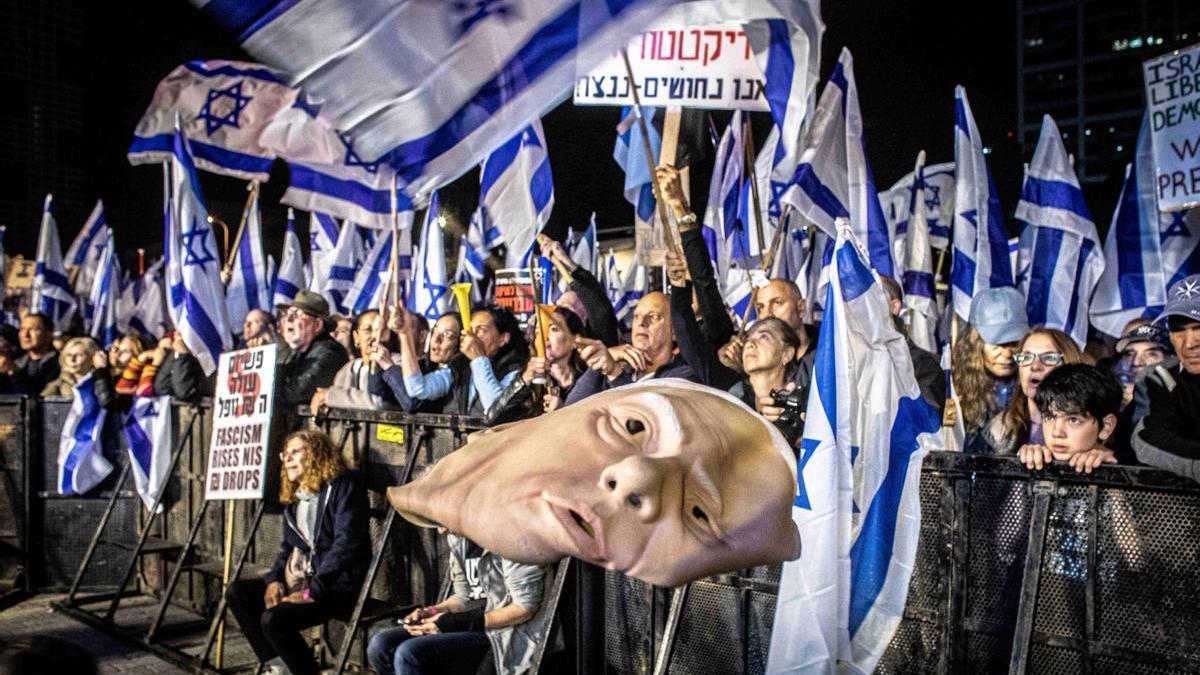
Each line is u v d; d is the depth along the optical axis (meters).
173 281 6.86
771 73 4.18
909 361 2.96
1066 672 2.87
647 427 2.51
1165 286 5.95
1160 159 4.88
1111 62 74.62
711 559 2.40
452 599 4.34
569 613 3.83
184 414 7.13
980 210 5.83
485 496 2.46
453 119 2.37
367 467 5.43
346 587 5.03
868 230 4.92
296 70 2.32
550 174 5.64
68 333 10.88
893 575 2.84
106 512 7.20
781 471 2.56
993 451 3.81
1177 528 2.69
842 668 2.72
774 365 3.59
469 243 8.29
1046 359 3.58
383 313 5.59
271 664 5.50
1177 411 3.04
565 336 4.69
